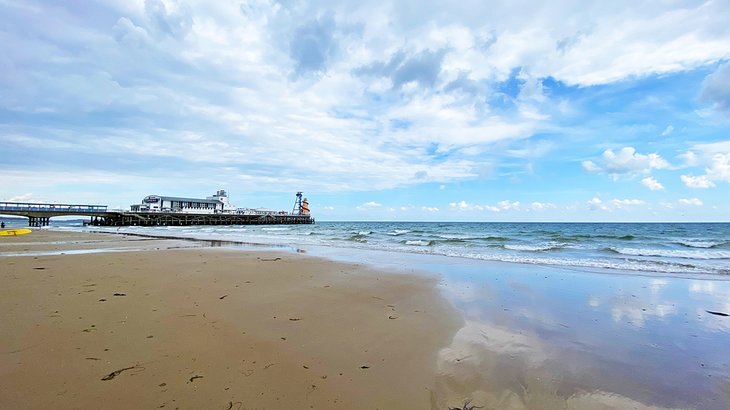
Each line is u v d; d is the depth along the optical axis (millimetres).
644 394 3715
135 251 15367
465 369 4145
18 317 5199
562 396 3617
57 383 3318
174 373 3654
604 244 23625
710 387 3900
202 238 27719
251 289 7809
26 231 30625
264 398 3273
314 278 9523
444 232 42844
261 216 85875
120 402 3051
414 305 7055
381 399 3387
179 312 5789
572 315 6613
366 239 28375
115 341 4422
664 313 6812
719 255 17328
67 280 8047
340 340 4922
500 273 11273
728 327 6008
